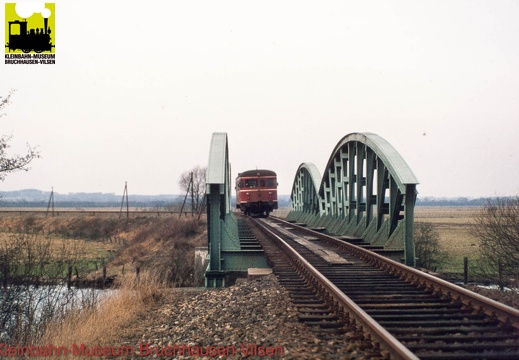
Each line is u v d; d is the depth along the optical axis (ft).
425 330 24.45
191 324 29.91
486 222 72.74
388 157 52.19
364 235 62.18
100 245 161.17
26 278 44.21
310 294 35.12
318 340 23.80
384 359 20.68
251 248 58.75
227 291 41.29
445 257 98.58
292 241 68.90
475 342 22.88
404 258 49.11
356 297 32.83
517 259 69.41
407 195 48.85
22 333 32.96
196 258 86.22
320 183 95.66
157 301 41.63
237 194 174.29
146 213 235.20
